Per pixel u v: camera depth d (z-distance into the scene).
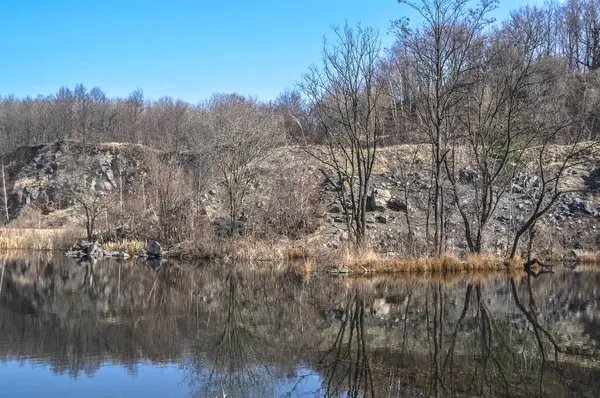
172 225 35.16
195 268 27.36
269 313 15.22
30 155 74.38
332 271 24.17
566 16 72.19
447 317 14.51
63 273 25.66
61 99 91.62
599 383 8.82
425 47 25.05
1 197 66.62
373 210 34.31
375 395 8.33
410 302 16.94
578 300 17.23
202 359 10.45
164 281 22.53
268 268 26.92
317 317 14.64
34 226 52.72
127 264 29.67
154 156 46.16
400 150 40.75
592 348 11.05
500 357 10.43
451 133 28.50
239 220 34.44
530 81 30.19
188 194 36.50
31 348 11.11
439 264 24.19
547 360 10.20
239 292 19.36
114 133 83.25
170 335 12.41
